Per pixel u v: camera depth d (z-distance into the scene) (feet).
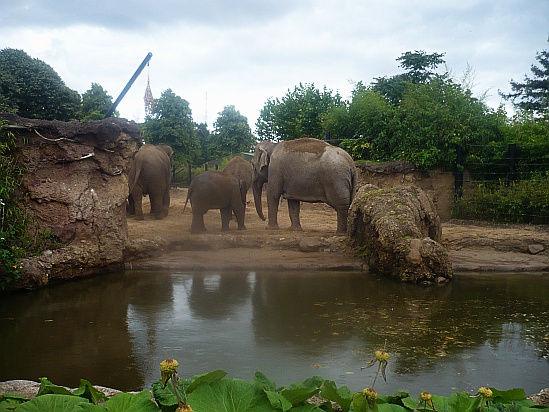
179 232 45.60
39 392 9.21
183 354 18.49
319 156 44.91
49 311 24.57
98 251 33.91
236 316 23.67
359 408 7.70
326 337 20.66
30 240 31.68
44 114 100.78
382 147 72.08
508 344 20.08
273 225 48.01
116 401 8.22
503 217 59.06
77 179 34.32
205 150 142.61
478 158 64.03
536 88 128.36
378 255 36.06
